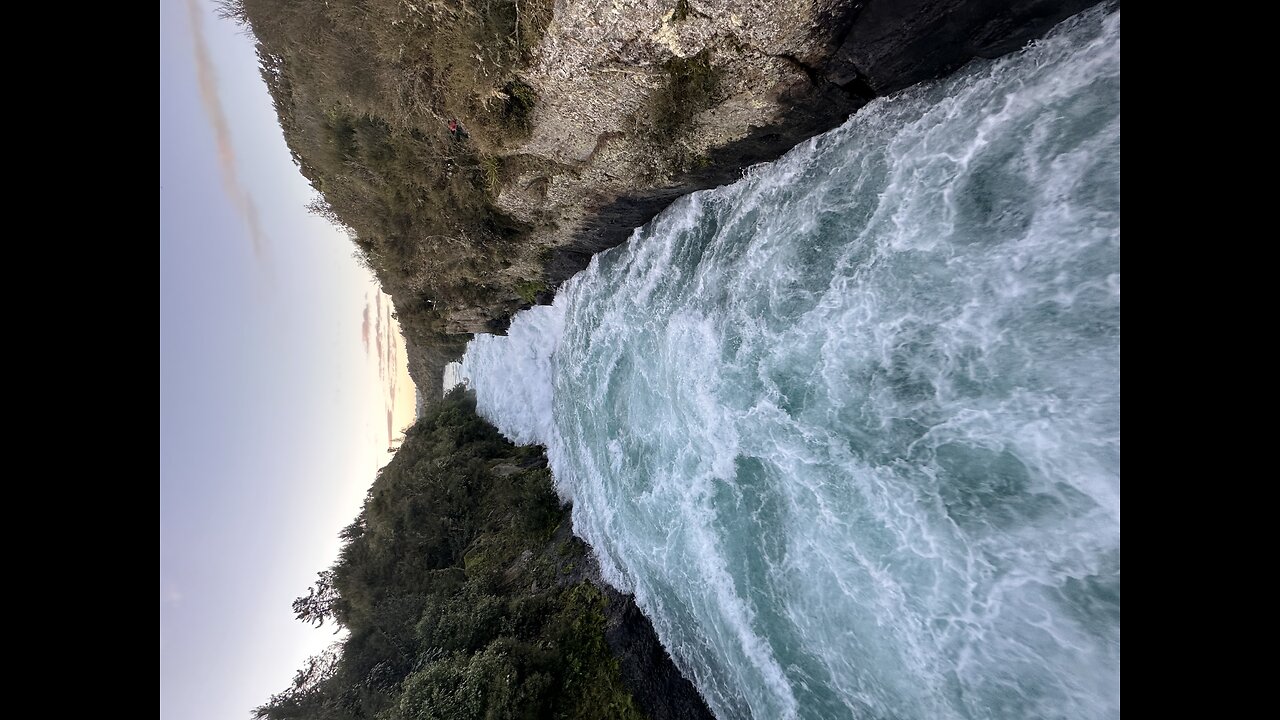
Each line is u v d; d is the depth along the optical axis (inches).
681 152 398.9
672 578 466.0
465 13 339.6
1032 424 239.6
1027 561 235.9
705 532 433.7
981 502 255.0
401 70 422.9
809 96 323.9
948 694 258.1
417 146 497.0
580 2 289.6
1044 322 239.6
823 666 322.3
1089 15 231.5
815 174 363.3
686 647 440.5
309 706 621.0
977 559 253.3
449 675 484.7
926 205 292.7
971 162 273.4
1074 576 220.8
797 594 344.5
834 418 331.6
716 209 458.0
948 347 275.4
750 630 377.1
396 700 508.7
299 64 530.3
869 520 303.0
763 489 381.1
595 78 339.9
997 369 253.9
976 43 262.5
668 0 277.4
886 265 310.7
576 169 453.7
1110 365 218.2
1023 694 231.5
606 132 397.4
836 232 344.2
